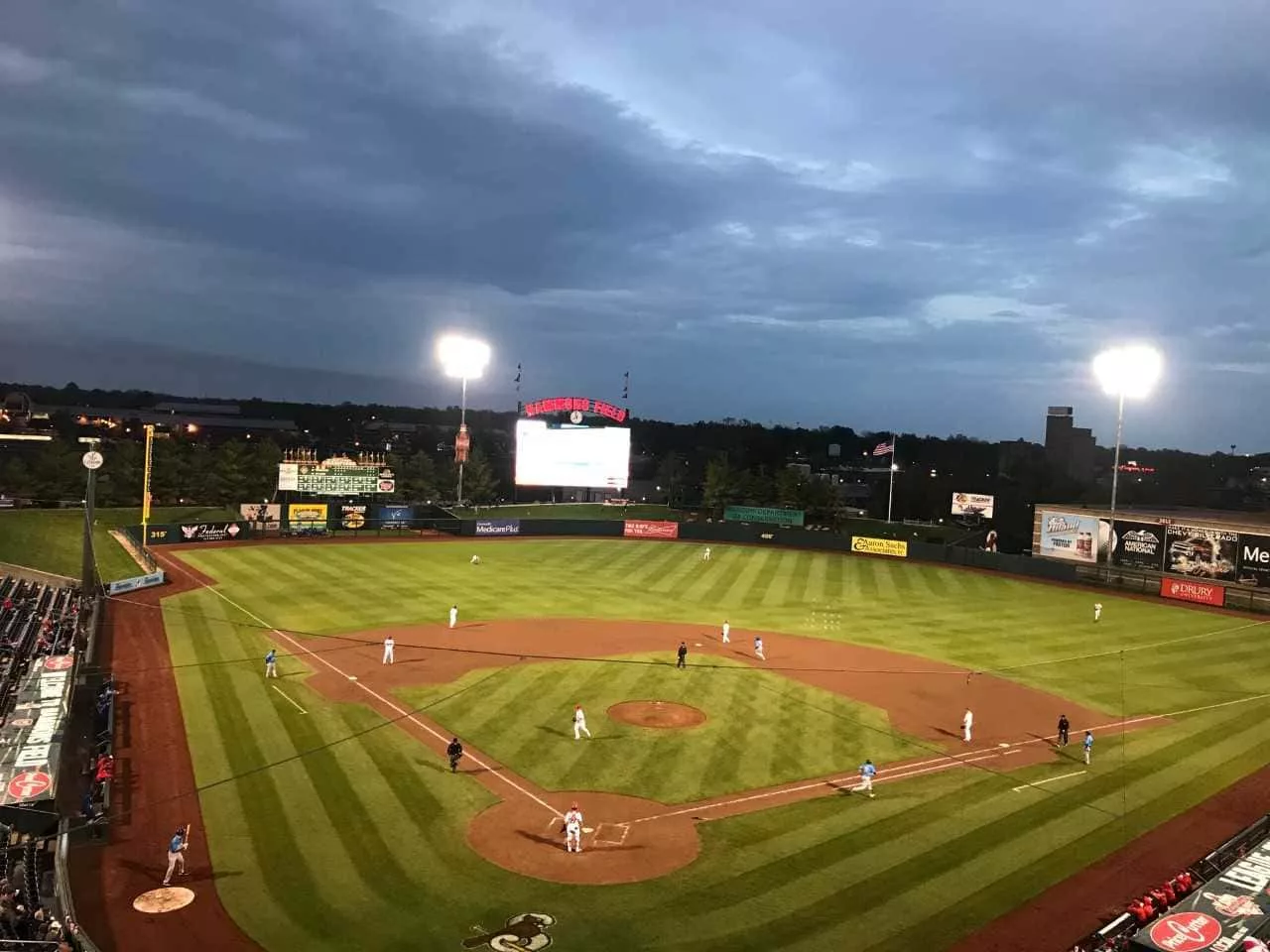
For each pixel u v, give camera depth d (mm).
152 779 28094
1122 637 52562
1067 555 74938
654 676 41062
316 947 19047
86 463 53406
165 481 91625
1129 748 33406
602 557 79625
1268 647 50406
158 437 94938
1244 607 61906
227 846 23750
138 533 75938
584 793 27656
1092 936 19672
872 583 70125
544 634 49156
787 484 112750
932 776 29969
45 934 18344
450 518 95875
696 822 25797
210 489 94312
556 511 113000
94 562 60219
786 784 28828
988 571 76750
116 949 18953
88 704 35000
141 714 34000
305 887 21656
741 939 19656
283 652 43469
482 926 19984
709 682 40375
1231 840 23938
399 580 63969
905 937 19906
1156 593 67562
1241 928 18703
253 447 110750
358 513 88438
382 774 28781
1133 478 177125
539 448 102250
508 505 113938
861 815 26594
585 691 38344
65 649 40281
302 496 100625
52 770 26156
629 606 58094
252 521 81250
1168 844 25219
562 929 19906
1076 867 23625
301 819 25406
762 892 21844
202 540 77250
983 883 22578
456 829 24969
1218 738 34719
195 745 30953
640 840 24531
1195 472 195625
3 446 107625
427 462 109750
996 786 29250
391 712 34875
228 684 37875
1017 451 186375
